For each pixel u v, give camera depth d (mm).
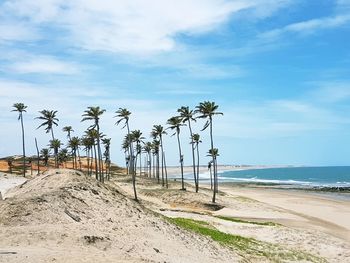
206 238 32875
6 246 18656
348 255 37469
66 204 26141
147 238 26188
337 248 39781
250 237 40094
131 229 26547
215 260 27531
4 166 160500
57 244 19969
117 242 22906
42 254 17406
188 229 33156
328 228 55750
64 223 23797
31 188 32062
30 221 22953
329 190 133500
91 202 28203
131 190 90250
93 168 184375
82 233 22156
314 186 161125
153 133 126750
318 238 43312
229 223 45938
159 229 29094
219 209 73062
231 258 29859
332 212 73562
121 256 20406
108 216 27484
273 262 31922
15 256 16578
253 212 68938
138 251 22781
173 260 23438
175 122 95938
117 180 120812
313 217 66562
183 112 94062
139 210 30938
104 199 29641
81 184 30000
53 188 29422
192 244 29406
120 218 27891
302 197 103562
